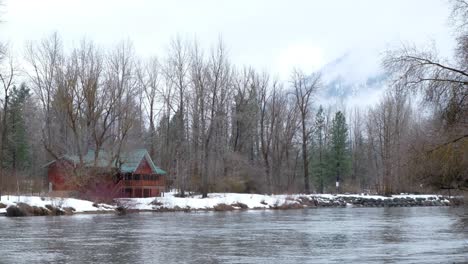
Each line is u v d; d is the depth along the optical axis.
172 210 55.25
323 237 28.95
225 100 75.19
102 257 20.73
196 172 69.31
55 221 38.84
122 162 57.47
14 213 43.59
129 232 31.12
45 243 25.20
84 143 56.69
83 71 56.19
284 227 35.50
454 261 20.14
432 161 21.41
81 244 24.92
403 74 21.05
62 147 60.00
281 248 23.97
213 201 59.75
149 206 55.00
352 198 73.12
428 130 21.77
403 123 67.19
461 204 31.28
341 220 42.75
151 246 24.41
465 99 20.27
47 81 61.31
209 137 67.62
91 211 49.50
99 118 59.06
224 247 24.23
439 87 20.55
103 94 56.78
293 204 64.88
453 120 20.70
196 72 71.19
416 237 29.11
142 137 74.38
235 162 71.88
